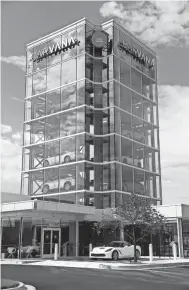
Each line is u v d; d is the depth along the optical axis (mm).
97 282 13539
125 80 45625
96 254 24359
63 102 44344
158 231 30203
